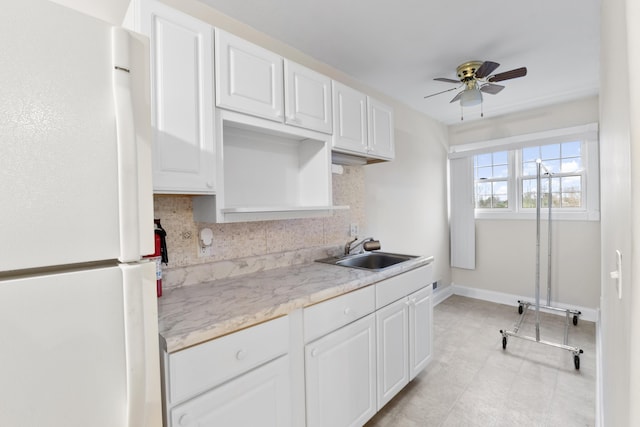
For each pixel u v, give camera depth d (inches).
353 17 72.3
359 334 64.7
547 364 93.3
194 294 55.6
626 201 24.3
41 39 20.7
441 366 93.4
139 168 27.1
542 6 68.4
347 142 81.3
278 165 79.4
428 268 89.5
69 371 21.9
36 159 20.6
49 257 21.2
